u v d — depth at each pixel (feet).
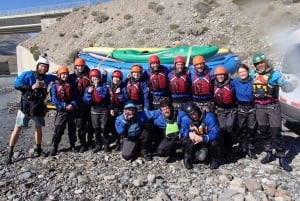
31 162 21.66
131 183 17.49
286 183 16.70
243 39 84.17
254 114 19.39
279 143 18.48
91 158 21.80
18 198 16.29
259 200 15.03
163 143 20.30
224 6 102.32
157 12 107.04
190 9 103.55
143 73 21.91
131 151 20.63
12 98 69.67
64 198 16.11
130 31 102.63
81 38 114.11
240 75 19.31
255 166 18.97
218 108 19.93
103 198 15.96
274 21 89.20
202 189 16.48
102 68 27.96
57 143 22.89
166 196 15.47
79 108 22.86
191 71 21.53
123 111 20.58
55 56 112.47
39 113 21.94
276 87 18.33
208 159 19.69
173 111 19.34
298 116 21.33
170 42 90.58
